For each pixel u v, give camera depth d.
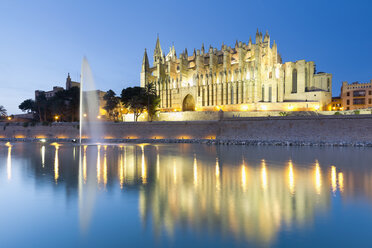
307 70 103.31
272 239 10.39
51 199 16.23
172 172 25.11
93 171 25.92
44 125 95.69
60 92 112.31
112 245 10.09
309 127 62.81
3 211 14.07
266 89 101.06
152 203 15.20
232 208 14.12
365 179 21.33
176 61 140.62
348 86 95.81
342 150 46.00
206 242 10.19
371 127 56.41
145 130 82.94
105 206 14.74
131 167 28.33
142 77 132.62
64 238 10.79
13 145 66.38
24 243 10.38
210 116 91.94
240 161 32.47
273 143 61.66
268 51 109.94
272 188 18.56
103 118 112.19
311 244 9.95
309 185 19.38
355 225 11.74
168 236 10.79
